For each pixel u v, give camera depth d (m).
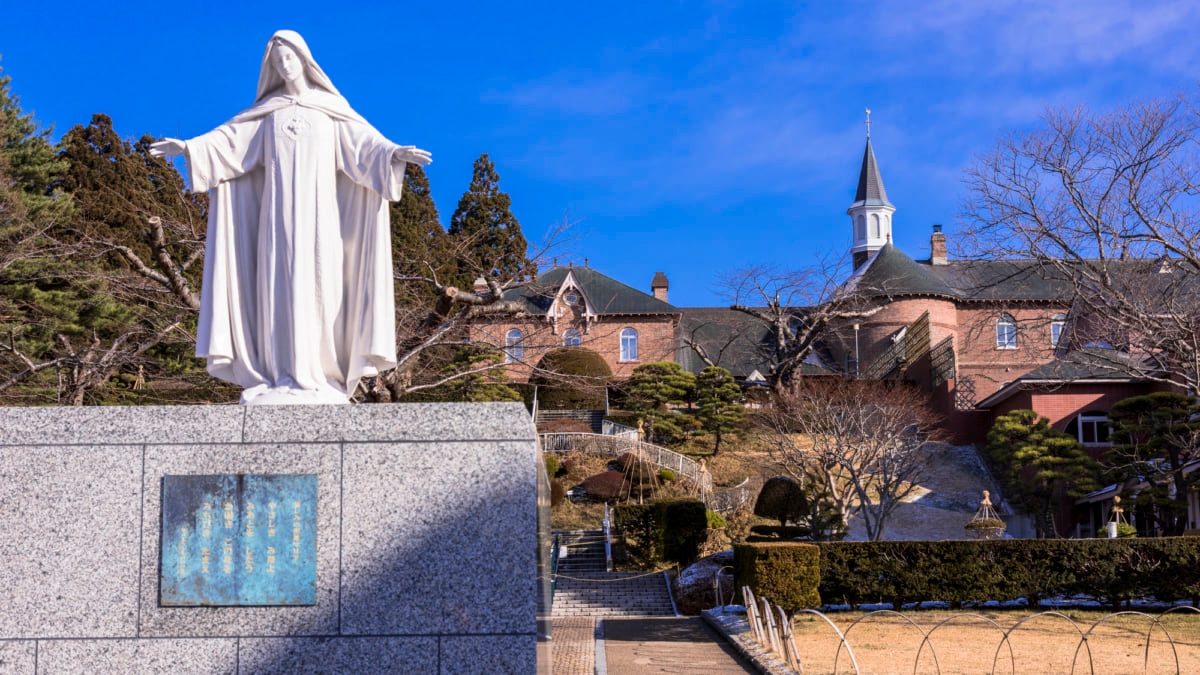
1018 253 26.42
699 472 41.12
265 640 6.38
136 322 23.55
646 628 22.95
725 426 45.03
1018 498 38.78
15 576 6.43
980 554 22.98
